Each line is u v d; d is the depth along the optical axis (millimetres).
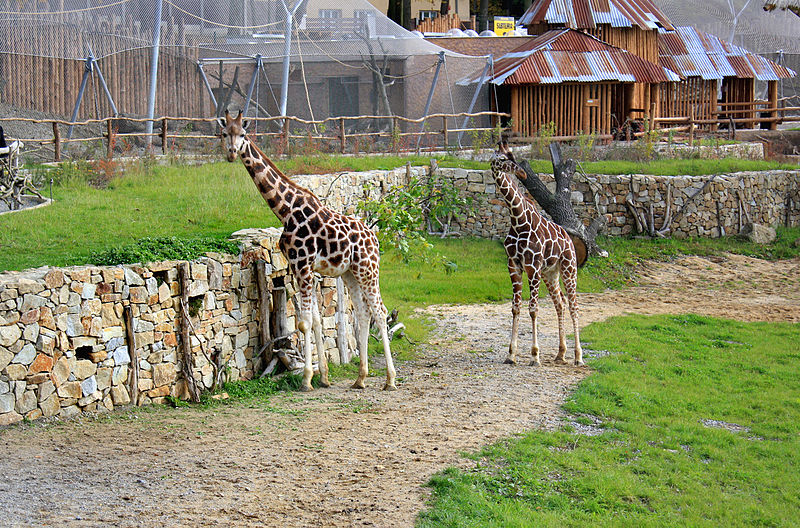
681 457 10008
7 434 8961
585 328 16672
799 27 37500
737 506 8742
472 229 25281
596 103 32719
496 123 32250
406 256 15555
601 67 32312
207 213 16016
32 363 9352
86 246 13125
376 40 29062
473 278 20875
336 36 28484
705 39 38000
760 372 14062
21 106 26266
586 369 13711
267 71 31594
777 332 16984
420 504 7867
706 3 38281
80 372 9812
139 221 15172
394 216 15008
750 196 25984
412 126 32344
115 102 28078
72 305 9719
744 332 16891
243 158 11188
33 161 20734
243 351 11891
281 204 11414
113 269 10141
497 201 25062
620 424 10859
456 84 32938
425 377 12992
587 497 8562
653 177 25109
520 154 28125
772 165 27547
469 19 49156
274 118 24141
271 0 26250
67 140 20938
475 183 25156
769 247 25031
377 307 12078
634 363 14141
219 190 18250
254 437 9570
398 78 32500
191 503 7605
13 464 8180
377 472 8648
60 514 7164
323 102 32031
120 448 8891
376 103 31375
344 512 7617
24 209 15484
